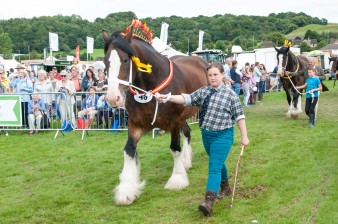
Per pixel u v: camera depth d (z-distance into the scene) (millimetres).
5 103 9969
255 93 16281
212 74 4594
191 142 8703
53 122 10406
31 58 57625
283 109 13766
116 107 4562
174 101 4754
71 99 9938
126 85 4648
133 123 5293
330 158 6875
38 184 6105
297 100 11531
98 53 55625
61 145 8859
